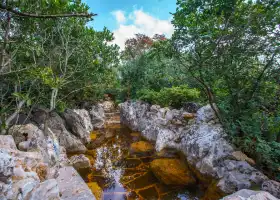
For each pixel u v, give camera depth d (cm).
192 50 349
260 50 314
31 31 376
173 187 381
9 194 149
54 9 304
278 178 277
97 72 602
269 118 336
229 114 384
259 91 346
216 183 318
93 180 421
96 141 719
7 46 345
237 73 351
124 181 417
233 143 365
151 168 455
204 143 396
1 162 146
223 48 328
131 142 705
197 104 627
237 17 307
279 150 279
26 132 367
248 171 296
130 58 1304
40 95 458
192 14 345
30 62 443
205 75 380
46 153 343
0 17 270
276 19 284
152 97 801
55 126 609
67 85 631
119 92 1336
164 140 539
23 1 253
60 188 278
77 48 476
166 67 886
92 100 1039
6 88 466
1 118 371
